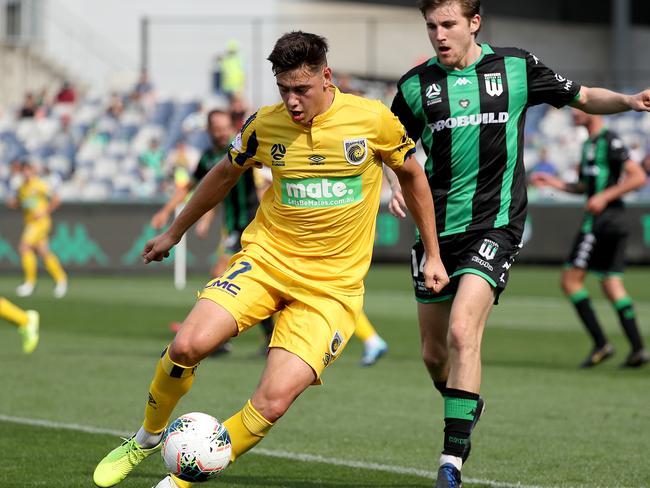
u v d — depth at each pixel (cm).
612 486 1881
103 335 4459
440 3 1845
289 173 1625
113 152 9406
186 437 1508
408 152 1652
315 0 10962
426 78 1898
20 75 10625
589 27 12694
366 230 1675
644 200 8081
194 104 9694
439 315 1911
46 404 2775
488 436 2358
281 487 1866
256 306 1630
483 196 1862
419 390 3034
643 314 5247
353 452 2192
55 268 6519
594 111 1934
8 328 4856
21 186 6550
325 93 1588
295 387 1554
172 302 5909
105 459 1720
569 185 3550
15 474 1953
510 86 1870
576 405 2770
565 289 3541
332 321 1611
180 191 3641
